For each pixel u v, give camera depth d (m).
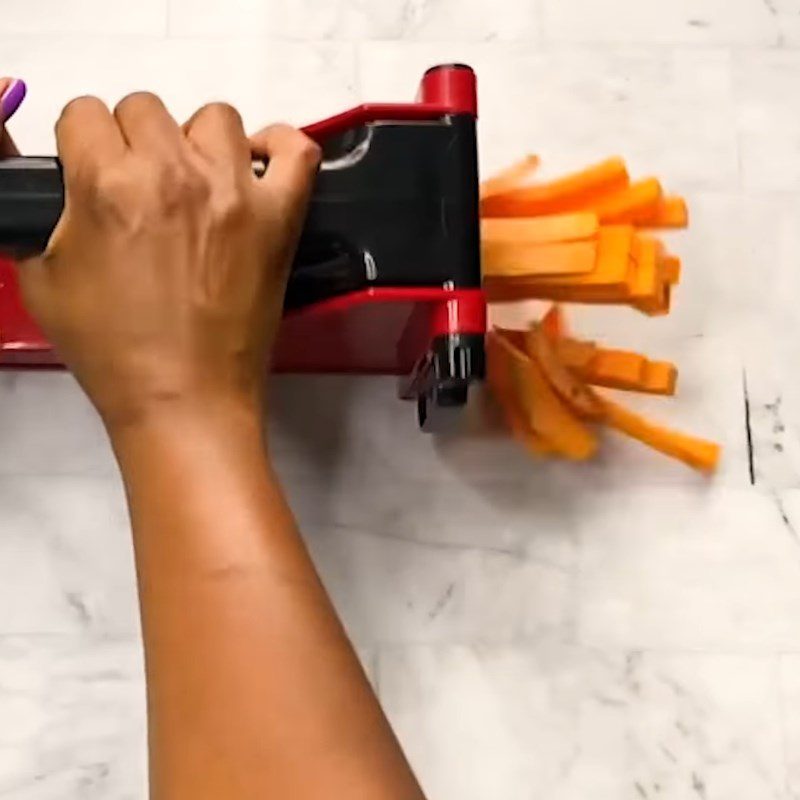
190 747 0.46
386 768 0.46
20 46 0.85
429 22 0.89
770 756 0.78
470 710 0.78
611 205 0.76
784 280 0.86
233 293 0.57
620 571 0.81
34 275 0.60
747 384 0.84
